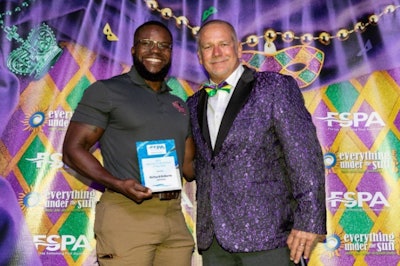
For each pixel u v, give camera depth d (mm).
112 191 2002
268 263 1840
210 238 1938
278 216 1860
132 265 1925
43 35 2725
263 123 1895
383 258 2621
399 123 2668
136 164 1991
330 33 2725
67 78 2705
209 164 1961
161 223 1975
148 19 2734
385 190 2648
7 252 2607
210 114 2086
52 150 2670
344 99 2693
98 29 2727
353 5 2732
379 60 2701
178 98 2217
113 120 2018
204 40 2086
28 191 2646
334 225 2648
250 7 2727
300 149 1805
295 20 2734
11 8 2732
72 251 2639
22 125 2674
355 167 2664
